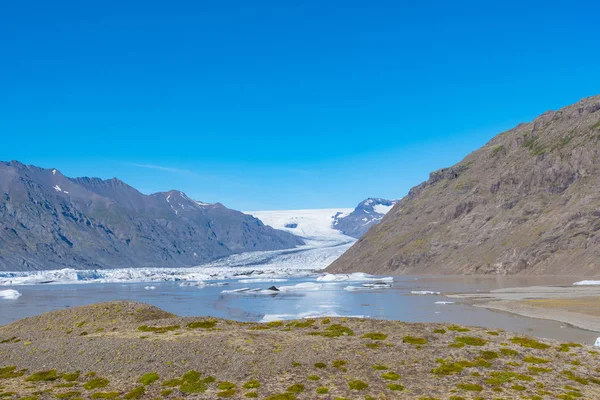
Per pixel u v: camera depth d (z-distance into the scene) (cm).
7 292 16375
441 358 4072
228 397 3322
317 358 4000
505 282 16700
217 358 3978
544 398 3269
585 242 19600
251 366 3834
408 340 4531
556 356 4188
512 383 3562
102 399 3297
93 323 5719
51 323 5856
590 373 3800
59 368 3853
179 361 3919
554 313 7869
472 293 12625
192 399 3300
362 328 4997
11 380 3659
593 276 17088
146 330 5238
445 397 3294
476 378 3669
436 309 9175
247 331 4956
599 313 7688
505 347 4356
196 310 10369
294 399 3266
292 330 5050
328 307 10344
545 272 19612
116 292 17925
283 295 14562
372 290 15500
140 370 3778
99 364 3888
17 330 5791
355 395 3334
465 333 4800
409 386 3506
